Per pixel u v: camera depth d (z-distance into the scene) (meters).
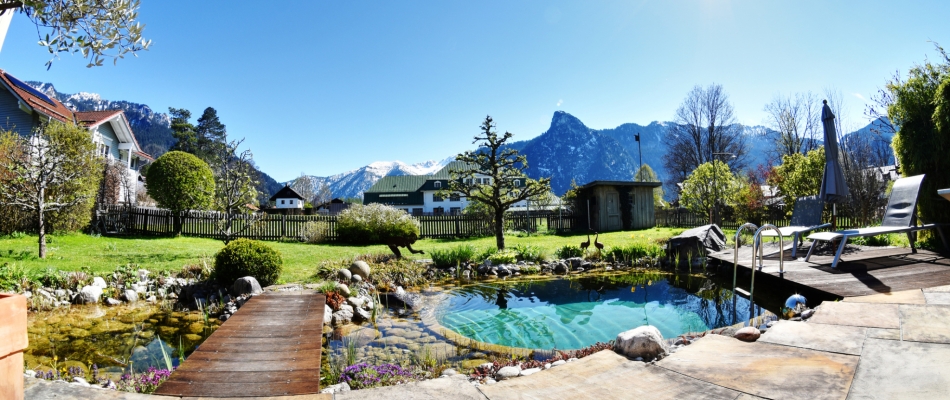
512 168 12.05
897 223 6.51
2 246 10.22
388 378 3.76
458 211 48.66
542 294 7.75
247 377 3.33
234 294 7.21
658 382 2.55
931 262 5.79
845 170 14.58
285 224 15.92
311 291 7.16
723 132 37.59
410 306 7.04
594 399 2.37
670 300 6.86
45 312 6.58
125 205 16.59
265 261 7.75
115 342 5.28
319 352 3.98
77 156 12.45
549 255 11.38
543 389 2.53
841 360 2.62
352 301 6.76
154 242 13.24
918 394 2.08
